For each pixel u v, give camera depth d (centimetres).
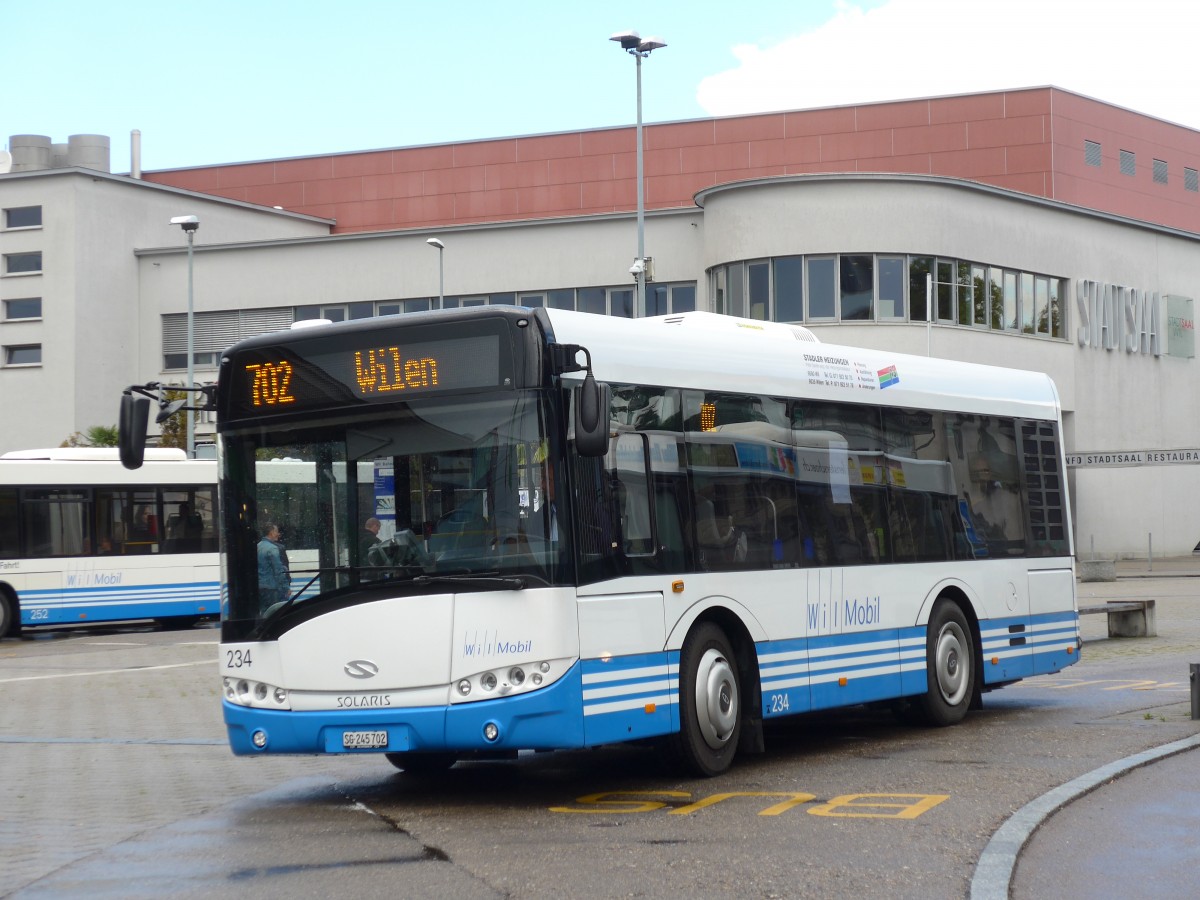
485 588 955
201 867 816
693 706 1071
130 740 1428
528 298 5169
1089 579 4334
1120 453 4209
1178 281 5791
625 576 1010
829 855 800
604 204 7019
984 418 1491
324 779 1150
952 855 793
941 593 1402
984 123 6606
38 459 2980
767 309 4441
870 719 1475
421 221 7256
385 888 747
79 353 5497
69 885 779
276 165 7456
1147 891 713
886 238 4388
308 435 1022
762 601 1145
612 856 811
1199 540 5947
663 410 1077
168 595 3075
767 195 4428
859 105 6725
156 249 5653
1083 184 6694
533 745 945
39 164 6669
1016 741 1251
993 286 4759
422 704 959
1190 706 1395
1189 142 7175
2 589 2891
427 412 991
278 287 5481
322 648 983
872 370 1331
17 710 1734
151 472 3081
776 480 1184
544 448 965
